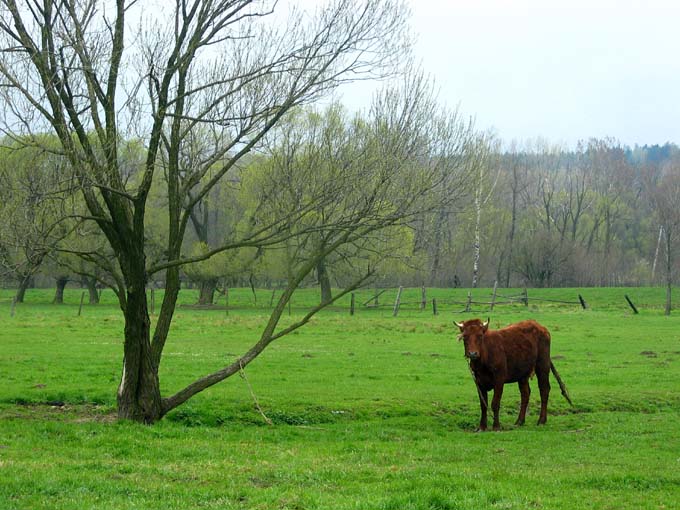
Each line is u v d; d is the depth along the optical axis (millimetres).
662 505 10336
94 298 67688
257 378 23109
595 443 15680
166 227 60219
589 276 88688
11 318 45406
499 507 9719
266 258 57219
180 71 15828
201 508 9461
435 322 46156
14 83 13828
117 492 10180
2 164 14445
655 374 25859
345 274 59031
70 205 17062
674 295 69875
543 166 127812
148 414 16219
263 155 19266
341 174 15758
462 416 19062
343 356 29203
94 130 16516
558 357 30062
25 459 12133
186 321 44125
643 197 118312
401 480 11195
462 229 77750
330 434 16203
